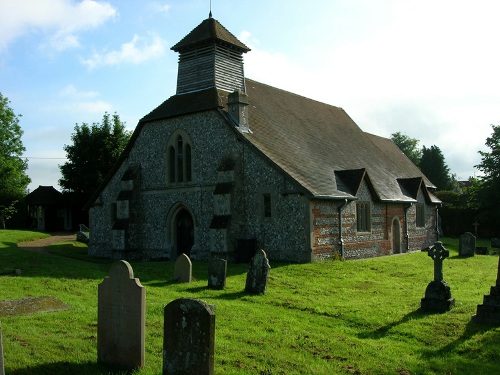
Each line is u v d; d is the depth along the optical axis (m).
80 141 51.03
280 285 17.77
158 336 10.37
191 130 27.61
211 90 27.56
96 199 32.75
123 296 8.56
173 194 28.31
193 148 27.44
